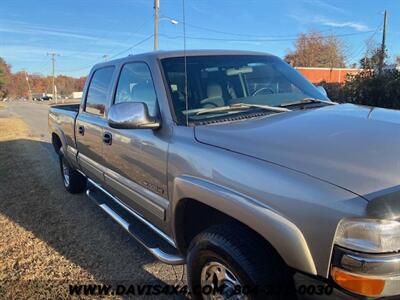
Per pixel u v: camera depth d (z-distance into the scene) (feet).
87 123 15.10
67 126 17.95
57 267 12.58
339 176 6.21
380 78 50.03
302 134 7.58
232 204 7.32
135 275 11.89
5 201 19.69
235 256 7.18
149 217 11.10
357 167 6.25
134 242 14.20
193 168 8.48
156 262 12.67
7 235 15.33
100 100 14.47
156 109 10.35
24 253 13.69
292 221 6.36
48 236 15.06
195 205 9.00
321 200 6.07
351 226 5.76
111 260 12.91
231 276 7.72
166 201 9.84
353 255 5.74
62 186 21.93
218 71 11.10
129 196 12.00
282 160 6.95
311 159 6.70
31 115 103.55
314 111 9.42
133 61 12.36
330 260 5.97
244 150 7.64
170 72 10.62
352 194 5.89
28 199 19.80
